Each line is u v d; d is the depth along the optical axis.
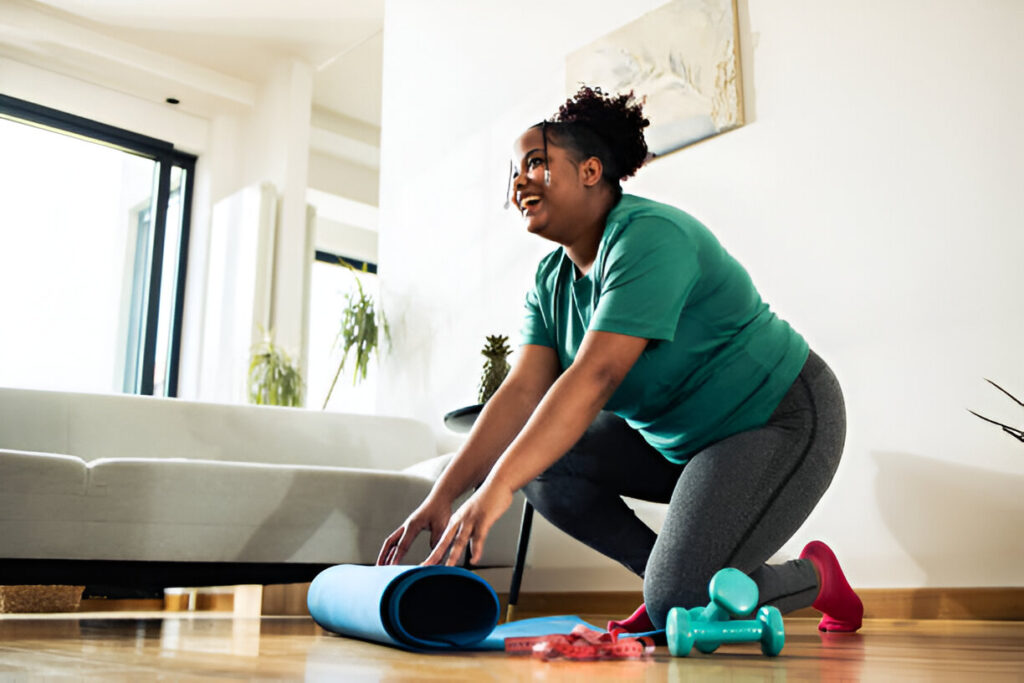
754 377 1.39
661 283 1.26
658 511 2.62
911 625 1.83
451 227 3.64
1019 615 1.89
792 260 2.43
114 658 1.00
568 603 2.79
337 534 2.27
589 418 1.23
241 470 2.18
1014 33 2.11
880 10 2.35
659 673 0.82
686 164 2.72
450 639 1.13
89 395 2.78
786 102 2.51
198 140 5.93
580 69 3.10
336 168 6.83
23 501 1.95
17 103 5.35
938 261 2.15
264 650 1.13
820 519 2.26
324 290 7.14
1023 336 1.99
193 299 5.78
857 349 2.27
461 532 1.14
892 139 2.28
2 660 0.97
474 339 3.43
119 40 5.40
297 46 5.59
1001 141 2.09
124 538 2.04
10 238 5.42
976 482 2.02
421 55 3.97
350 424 3.14
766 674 0.81
